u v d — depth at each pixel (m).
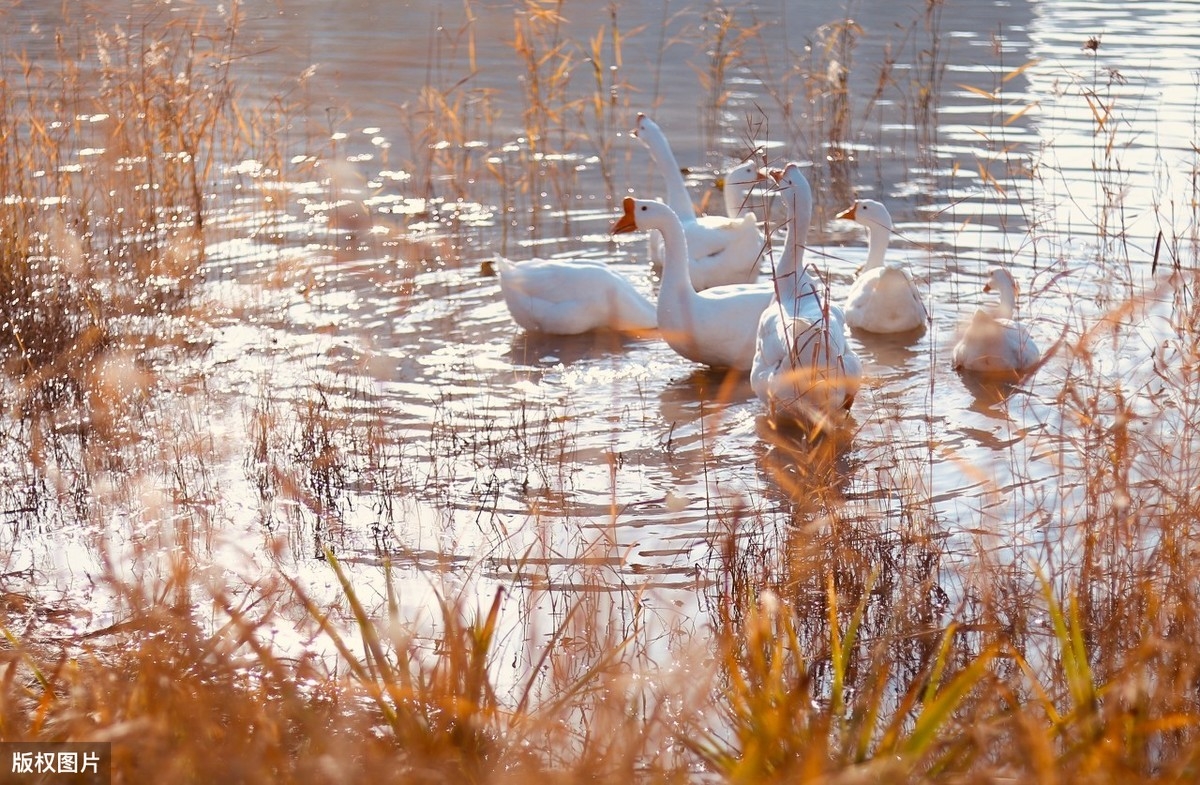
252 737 5.69
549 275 14.46
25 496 10.48
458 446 11.35
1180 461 8.44
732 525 9.22
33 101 18.05
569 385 12.99
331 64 27.50
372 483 10.62
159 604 7.55
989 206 18.16
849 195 19.23
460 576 8.96
